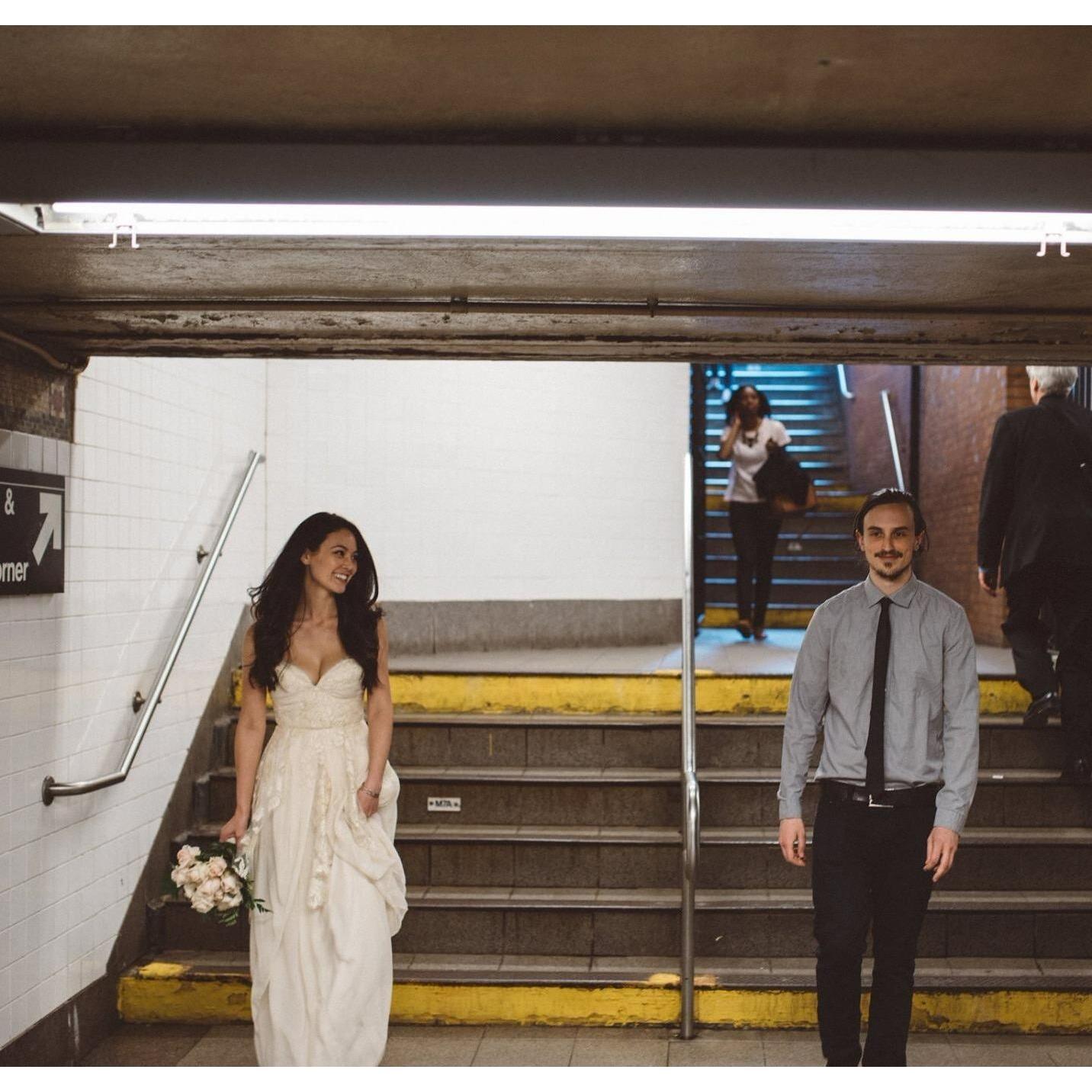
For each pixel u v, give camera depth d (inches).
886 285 139.6
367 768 161.8
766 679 234.4
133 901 192.1
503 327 161.6
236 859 153.8
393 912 164.1
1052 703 206.2
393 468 292.2
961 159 107.1
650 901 194.7
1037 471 207.8
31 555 159.0
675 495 335.9
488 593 305.4
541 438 313.3
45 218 115.9
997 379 324.2
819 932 150.4
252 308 148.5
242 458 256.4
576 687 239.3
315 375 282.0
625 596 326.6
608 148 107.0
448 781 214.5
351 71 94.8
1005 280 136.2
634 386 328.8
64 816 169.8
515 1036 178.1
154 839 201.3
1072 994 178.2
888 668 152.2
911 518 153.9
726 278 137.4
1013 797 209.8
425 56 91.9
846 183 107.3
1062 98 99.2
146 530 201.5
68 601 172.1
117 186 107.3
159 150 107.3
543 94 99.3
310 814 158.2
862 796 151.0
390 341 169.6
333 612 164.4
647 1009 181.3
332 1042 150.9
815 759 220.4
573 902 193.6
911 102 100.3
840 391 519.5
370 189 107.5
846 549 421.7
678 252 123.4
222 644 238.5
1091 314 151.9
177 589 214.7
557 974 184.1
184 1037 181.0
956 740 149.9
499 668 248.7
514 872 203.8
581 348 173.5
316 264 131.3
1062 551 203.3
